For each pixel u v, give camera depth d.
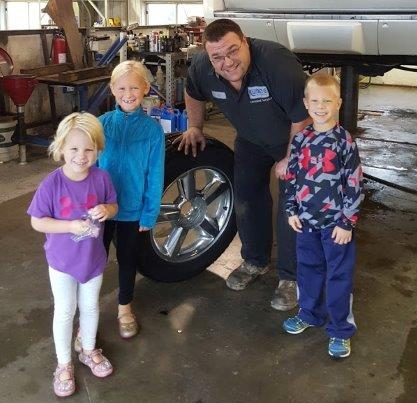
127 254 2.29
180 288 2.80
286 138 2.47
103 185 1.96
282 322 2.52
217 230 2.93
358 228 3.59
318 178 2.10
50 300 2.67
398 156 5.36
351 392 2.07
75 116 1.86
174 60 6.44
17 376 2.13
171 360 2.24
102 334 2.41
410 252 3.24
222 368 2.20
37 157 5.14
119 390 2.06
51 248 1.94
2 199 4.02
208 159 2.78
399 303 2.68
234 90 2.36
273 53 2.24
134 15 12.54
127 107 2.12
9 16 13.67
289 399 2.03
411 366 2.21
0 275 2.90
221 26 2.14
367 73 3.62
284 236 2.57
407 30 2.82
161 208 2.69
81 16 12.19
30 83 4.77
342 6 2.92
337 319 2.23
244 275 2.82
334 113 2.06
